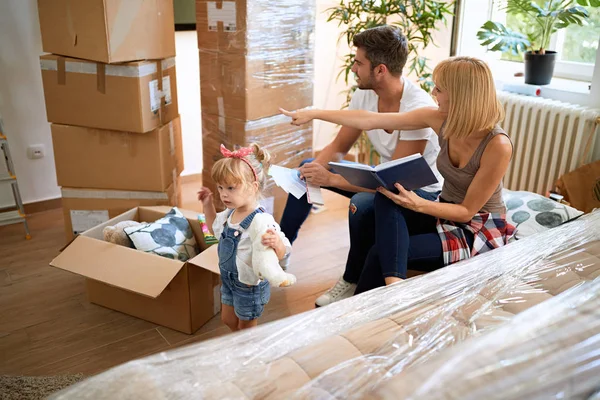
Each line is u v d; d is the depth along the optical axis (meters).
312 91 3.10
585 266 1.49
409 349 1.11
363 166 1.84
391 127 2.15
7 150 2.82
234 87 2.75
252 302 1.83
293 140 3.08
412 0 3.06
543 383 0.94
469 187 1.87
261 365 1.06
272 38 2.75
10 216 2.87
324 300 2.28
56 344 2.07
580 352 1.00
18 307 2.31
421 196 2.17
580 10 2.99
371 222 2.19
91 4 2.28
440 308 1.28
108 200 2.72
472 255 1.91
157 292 1.90
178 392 0.95
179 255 2.20
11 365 1.95
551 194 2.55
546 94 2.99
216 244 2.10
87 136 2.61
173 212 2.36
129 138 2.59
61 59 2.46
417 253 1.90
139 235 2.15
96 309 2.31
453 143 1.92
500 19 3.44
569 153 2.82
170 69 2.70
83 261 2.04
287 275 1.67
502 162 1.80
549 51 3.08
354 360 1.06
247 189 1.72
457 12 3.42
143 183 2.67
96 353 2.03
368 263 1.99
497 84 3.23
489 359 0.97
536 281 1.42
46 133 3.21
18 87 3.04
